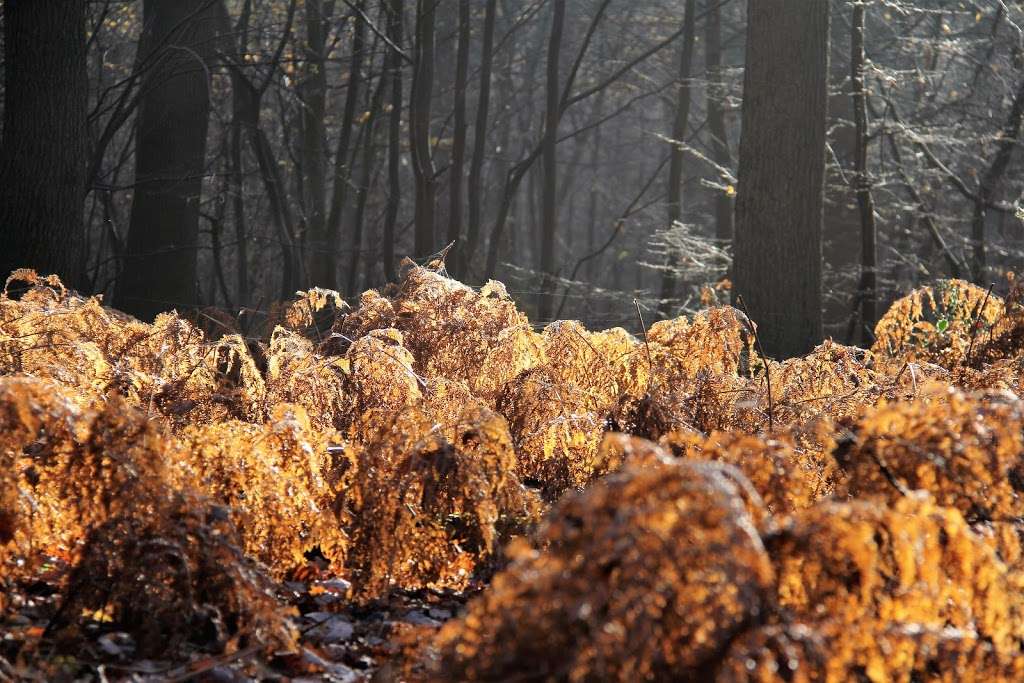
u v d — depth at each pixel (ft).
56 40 43.91
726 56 112.06
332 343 23.80
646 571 8.14
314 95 87.40
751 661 8.14
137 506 11.86
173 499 11.95
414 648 11.26
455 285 23.77
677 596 8.23
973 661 9.48
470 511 14.79
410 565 14.57
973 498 11.82
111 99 94.58
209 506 12.12
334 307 26.02
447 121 89.66
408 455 14.62
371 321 23.88
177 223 63.05
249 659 11.63
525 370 19.86
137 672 11.30
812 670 8.43
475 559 15.56
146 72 58.70
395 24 77.41
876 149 89.81
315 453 14.88
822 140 38.22
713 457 11.71
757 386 19.22
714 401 18.28
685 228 73.05
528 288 103.40
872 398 18.70
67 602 11.80
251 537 13.92
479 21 105.19
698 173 127.75
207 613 11.69
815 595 9.37
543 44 117.39
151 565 11.57
